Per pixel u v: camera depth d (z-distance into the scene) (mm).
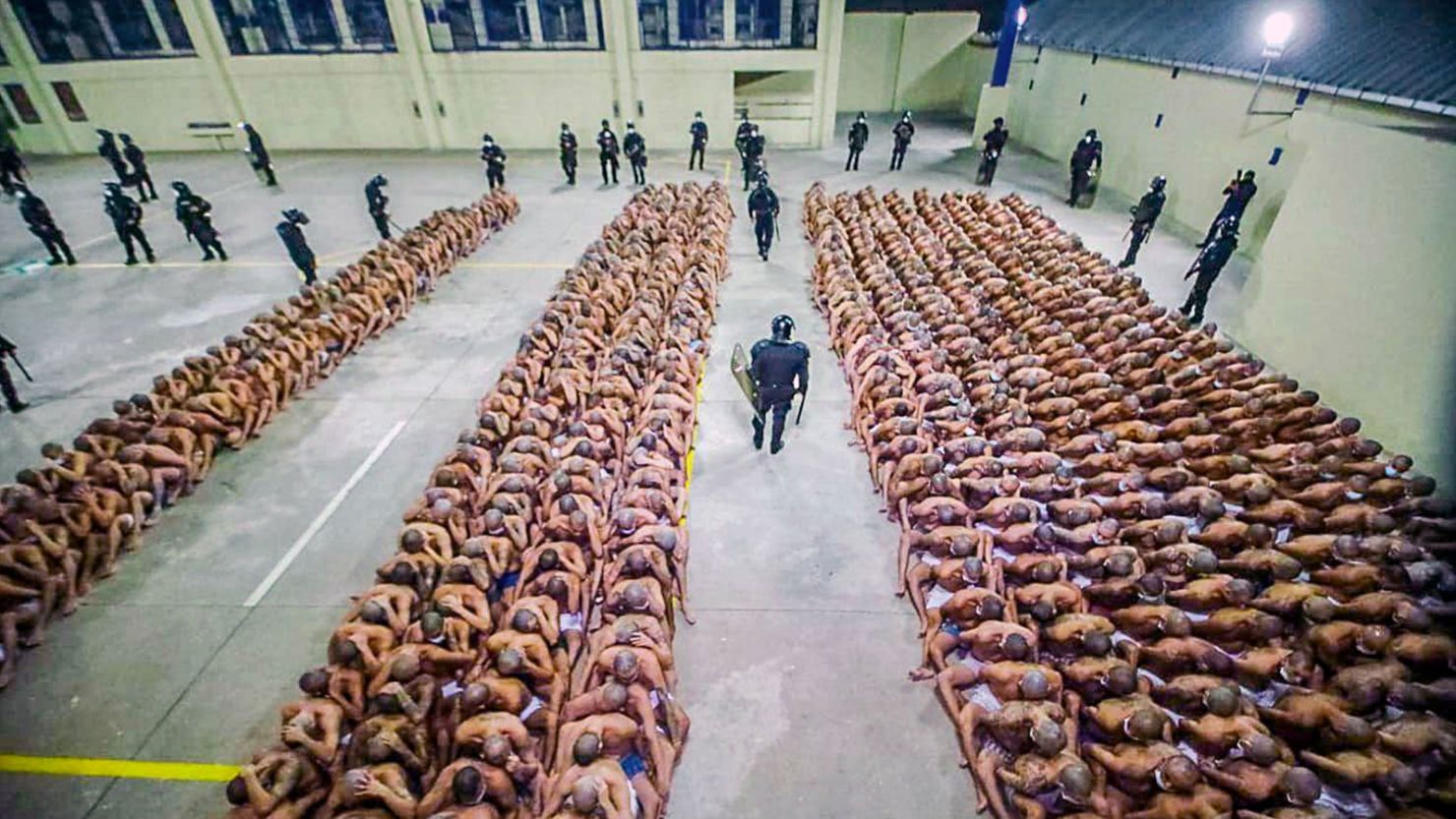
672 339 8930
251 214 18312
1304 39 13250
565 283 10773
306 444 8664
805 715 5266
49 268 14781
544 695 4875
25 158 25594
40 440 8930
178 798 4777
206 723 5289
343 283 11586
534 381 8516
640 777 4426
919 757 4969
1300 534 6137
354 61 23797
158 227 17484
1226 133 14617
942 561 5828
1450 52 10562
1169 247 14883
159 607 6324
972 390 8156
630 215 14742
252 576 6664
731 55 23438
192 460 7859
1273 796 3910
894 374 8250
